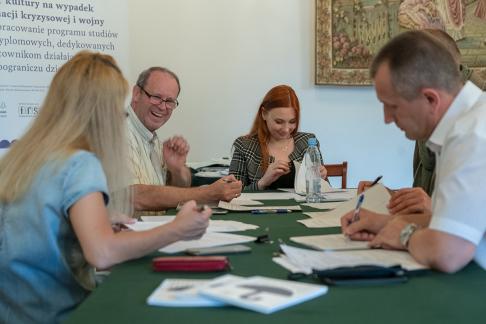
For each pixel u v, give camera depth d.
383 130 4.35
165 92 2.46
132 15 3.86
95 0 3.48
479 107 1.20
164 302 0.92
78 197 1.20
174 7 3.94
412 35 1.25
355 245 1.34
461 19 4.15
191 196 2.11
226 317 0.86
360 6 4.07
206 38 4.02
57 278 1.28
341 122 4.27
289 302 0.90
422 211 1.52
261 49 4.10
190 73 4.01
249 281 1.00
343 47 4.09
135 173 2.27
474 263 1.18
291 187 2.81
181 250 1.31
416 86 1.21
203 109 4.06
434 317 0.85
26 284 1.27
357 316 0.86
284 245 1.32
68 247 1.29
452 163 1.15
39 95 3.38
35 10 3.34
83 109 1.32
